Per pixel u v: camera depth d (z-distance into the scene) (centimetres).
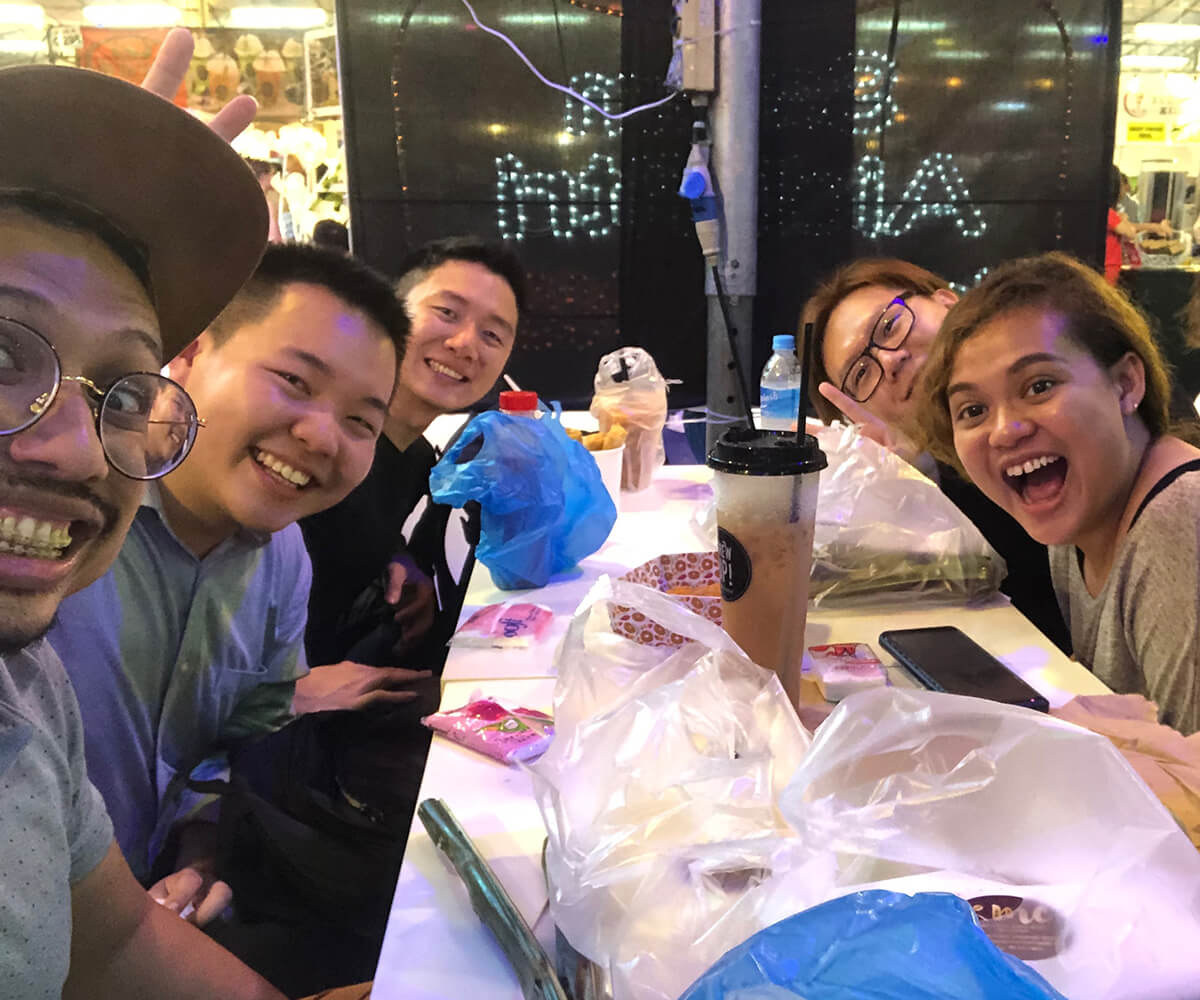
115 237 55
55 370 51
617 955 50
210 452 104
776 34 309
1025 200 314
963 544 119
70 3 353
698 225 187
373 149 313
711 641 69
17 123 50
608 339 340
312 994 90
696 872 52
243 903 94
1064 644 136
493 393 333
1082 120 304
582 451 134
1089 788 49
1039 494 112
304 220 337
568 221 326
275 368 104
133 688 101
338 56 303
